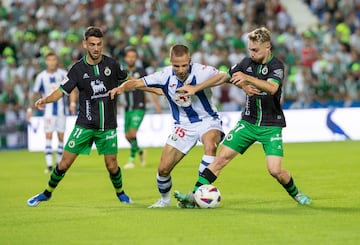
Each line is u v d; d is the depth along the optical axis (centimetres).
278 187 3291
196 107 2602
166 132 6341
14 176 4194
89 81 2716
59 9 7800
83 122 2742
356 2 8306
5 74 6825
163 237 2053
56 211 2627
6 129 6600
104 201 2933
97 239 2053
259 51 2486
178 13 7938
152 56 7019
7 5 8238
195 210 2544
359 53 7475
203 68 2584
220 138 2642
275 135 2564
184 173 4038
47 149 4447
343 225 2188
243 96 6731
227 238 2019
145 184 3584
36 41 7344
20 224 2348
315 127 6475
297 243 1934
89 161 5100
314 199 2814
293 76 6856
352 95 6994
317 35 7712
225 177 3769
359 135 6481
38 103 2716
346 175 3719
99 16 7700
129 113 4491
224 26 7694
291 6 8638
